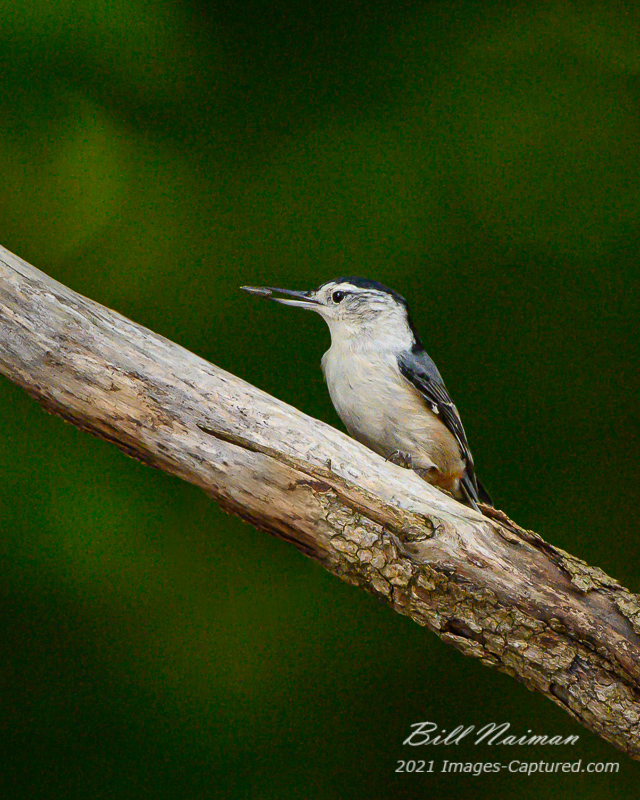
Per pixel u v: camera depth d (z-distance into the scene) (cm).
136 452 452
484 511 452
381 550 450
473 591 450
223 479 451
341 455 452
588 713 450
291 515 451
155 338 452
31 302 451
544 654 450
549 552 451
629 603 450
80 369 451
